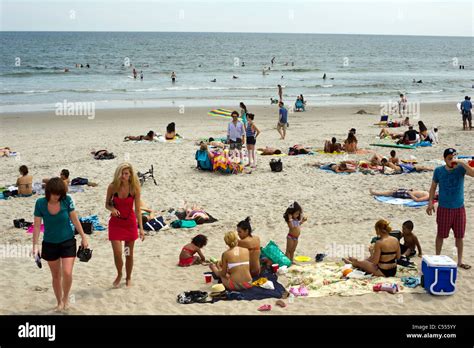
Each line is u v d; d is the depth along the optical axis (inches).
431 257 307.9
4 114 1302.9
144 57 4276.6
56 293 282.0
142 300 299.3
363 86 2236.7
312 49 6250.0
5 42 6318.9
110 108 1455.5
